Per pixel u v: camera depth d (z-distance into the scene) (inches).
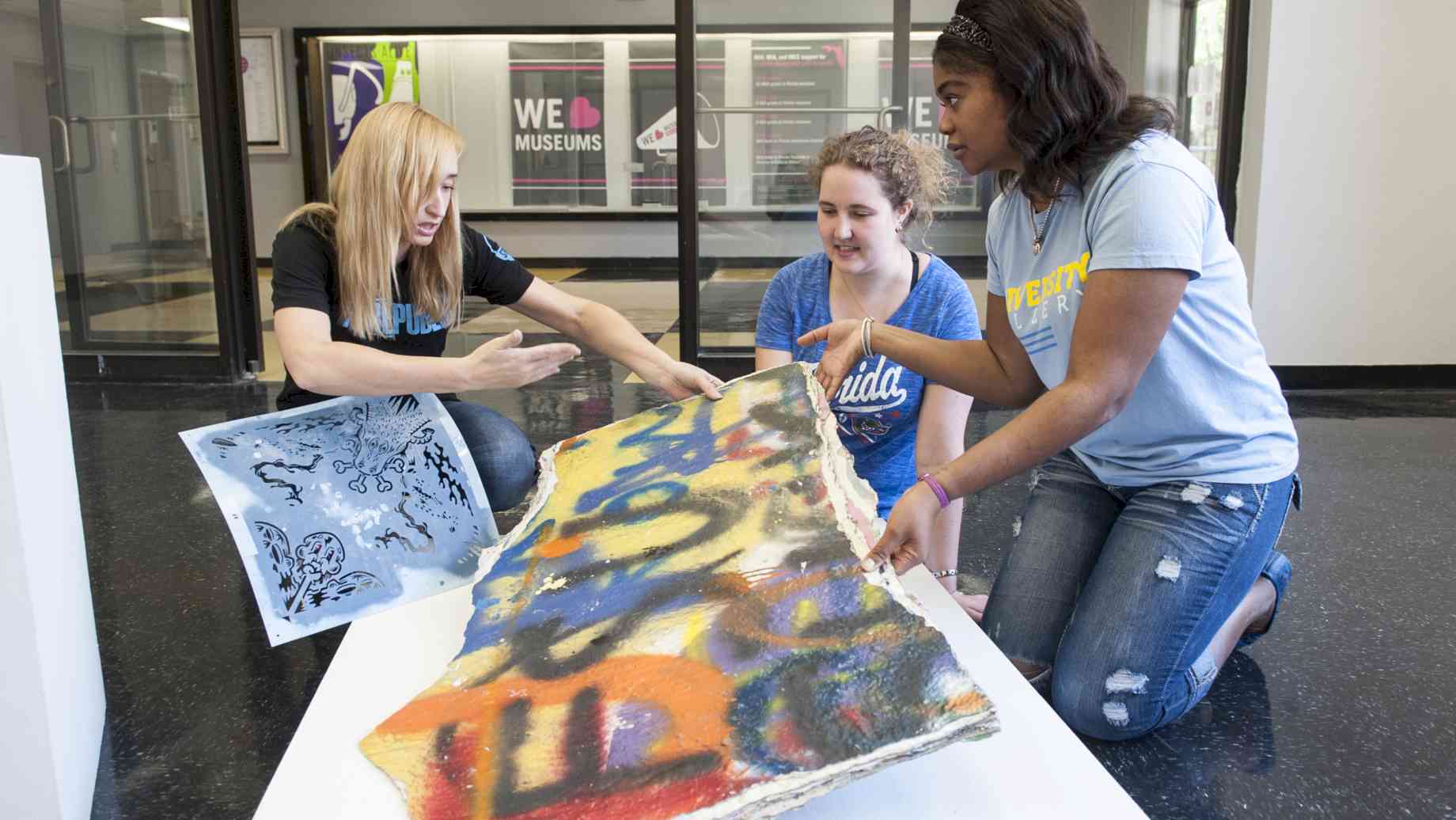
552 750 36.4
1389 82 163.0
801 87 167.9
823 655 38.2
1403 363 171.5
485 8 357.7
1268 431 60.7
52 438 55.0
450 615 51.8
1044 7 51.3
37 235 55.2
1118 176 52.5
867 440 74.8
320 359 63.2
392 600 55.3
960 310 73.3
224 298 180.5
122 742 66.6
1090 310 52.1
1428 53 162.4
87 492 120.0
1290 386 171.8
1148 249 50.6
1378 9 160.9
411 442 61.6
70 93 176.2
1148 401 59.5
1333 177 165.5
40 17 173.3
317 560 55.7
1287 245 167.3
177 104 175.6
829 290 75.2
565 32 358.9
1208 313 57.9
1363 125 164.1
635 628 41.8
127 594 90.9
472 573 57.4
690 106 167.2
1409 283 169.3
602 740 36.4
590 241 377.4
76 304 183.0
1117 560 61.4
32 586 48.6
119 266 181.3
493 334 230.5
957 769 38.3
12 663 48.7
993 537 104.2
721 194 170.9
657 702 37.5
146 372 183.6
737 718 36.1
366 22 359.3
